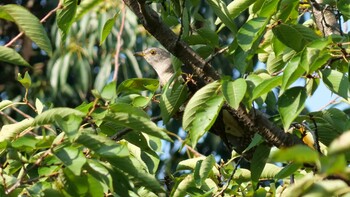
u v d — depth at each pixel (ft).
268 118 24.61
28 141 20.59
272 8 23.39
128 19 55.36
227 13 24.57
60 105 61.98
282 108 21.31
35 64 65.87
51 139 20.61
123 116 20.71
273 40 24.80
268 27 24.17
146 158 25.53
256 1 26.37
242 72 23.48
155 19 24.06
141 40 57.31
